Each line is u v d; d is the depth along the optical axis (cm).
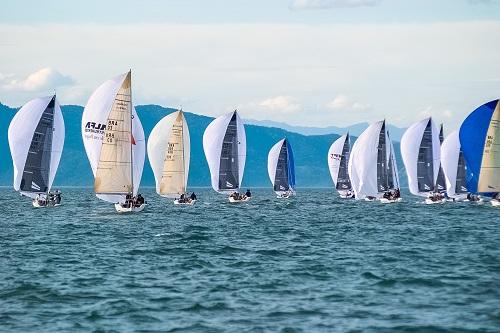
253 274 10712
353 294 9144
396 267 11381
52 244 14800
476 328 7381
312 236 16738
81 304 8569
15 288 9512
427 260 12219
